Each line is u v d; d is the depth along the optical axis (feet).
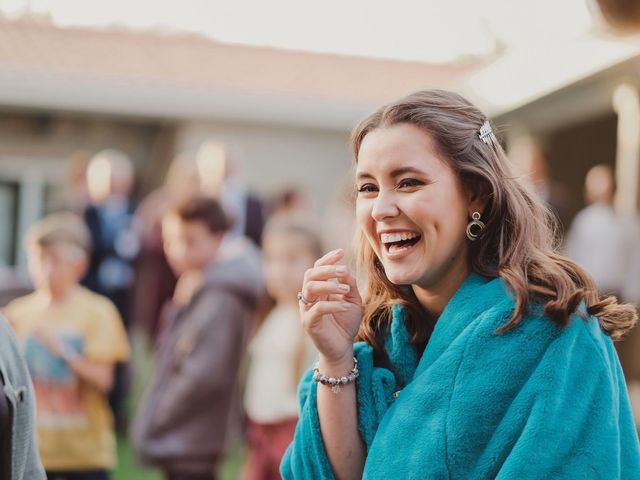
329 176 28.73
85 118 28.32
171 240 11.13
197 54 27.27
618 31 9.98
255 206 19.22
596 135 27.12
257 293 11.00
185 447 10.32
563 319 4.22
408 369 4.76
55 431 10.61
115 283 19.54
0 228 28.78
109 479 11.18
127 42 26.86
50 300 11.18
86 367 10.73
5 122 28.43
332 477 4.74
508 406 4.17
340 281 4.85
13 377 5.12
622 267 19.31
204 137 27.55
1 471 4.99
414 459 4.21
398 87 26.89
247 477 10.82
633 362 20.16
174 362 10.61
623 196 21.70
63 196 29.12
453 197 4.47
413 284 4.74
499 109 21.57
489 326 4.28
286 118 26.76
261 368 10.73
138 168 29.73
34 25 25.81
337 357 4.75
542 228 4.76
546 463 4.00
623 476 4.21
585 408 4.12
